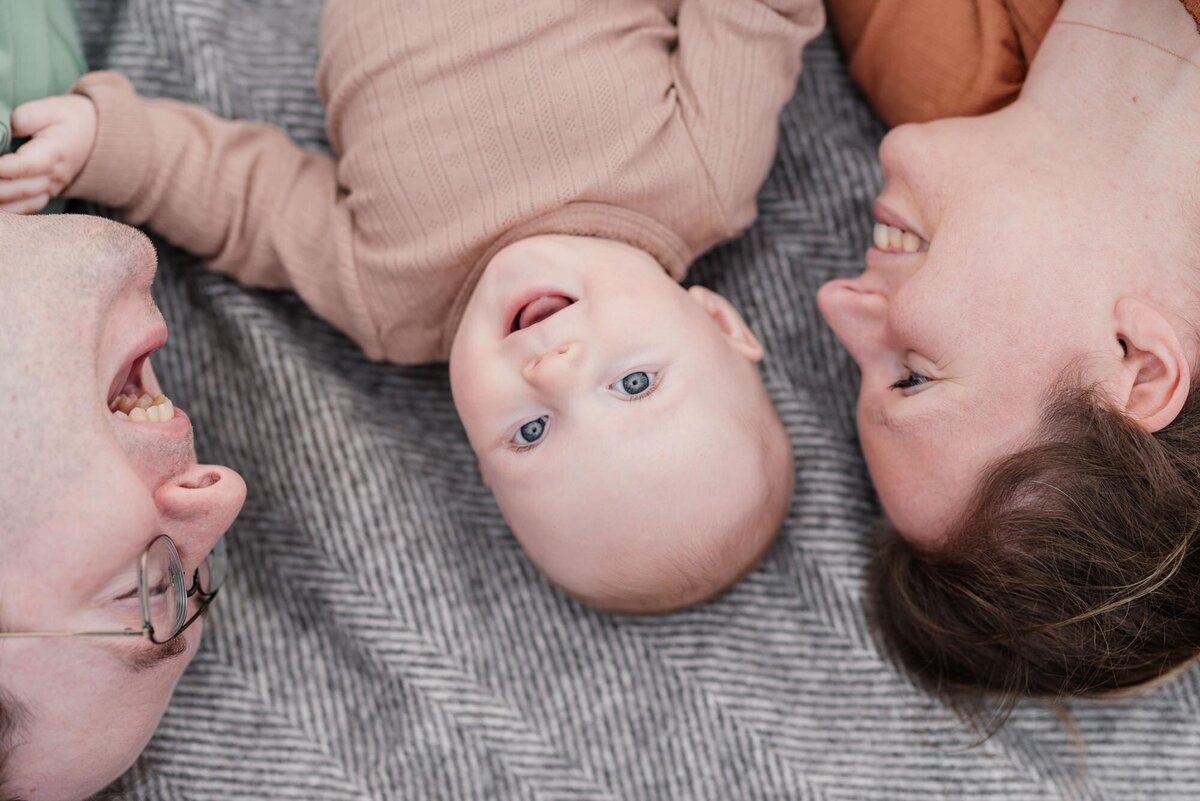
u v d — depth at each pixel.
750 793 1.05
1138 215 0.83
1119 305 0.81
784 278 1.12
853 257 1.12
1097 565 0.84
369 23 0.96
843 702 1.06
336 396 1.08
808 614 1.07
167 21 1.06
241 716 1.03
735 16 0.94
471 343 0.91
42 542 0.69
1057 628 0.88
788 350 1.12
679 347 0.89
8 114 0.89
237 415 1.07
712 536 0.90
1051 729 1.03
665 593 0.95
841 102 1.13
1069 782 1.02
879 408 0.93
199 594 0.85
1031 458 0.83
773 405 1.07
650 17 0.98
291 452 1.06
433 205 0.95
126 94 0.96
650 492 0.87
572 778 1.05
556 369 0.84
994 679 0.96
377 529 1.07
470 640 1.07
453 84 0.94
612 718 1.06
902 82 1.03
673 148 0.94
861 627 1.06
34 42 0.90
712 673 1.06
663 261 1.00
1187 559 0.85
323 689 1.05
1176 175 0.82
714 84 0.95
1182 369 0.80
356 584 1.06
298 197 1.02
